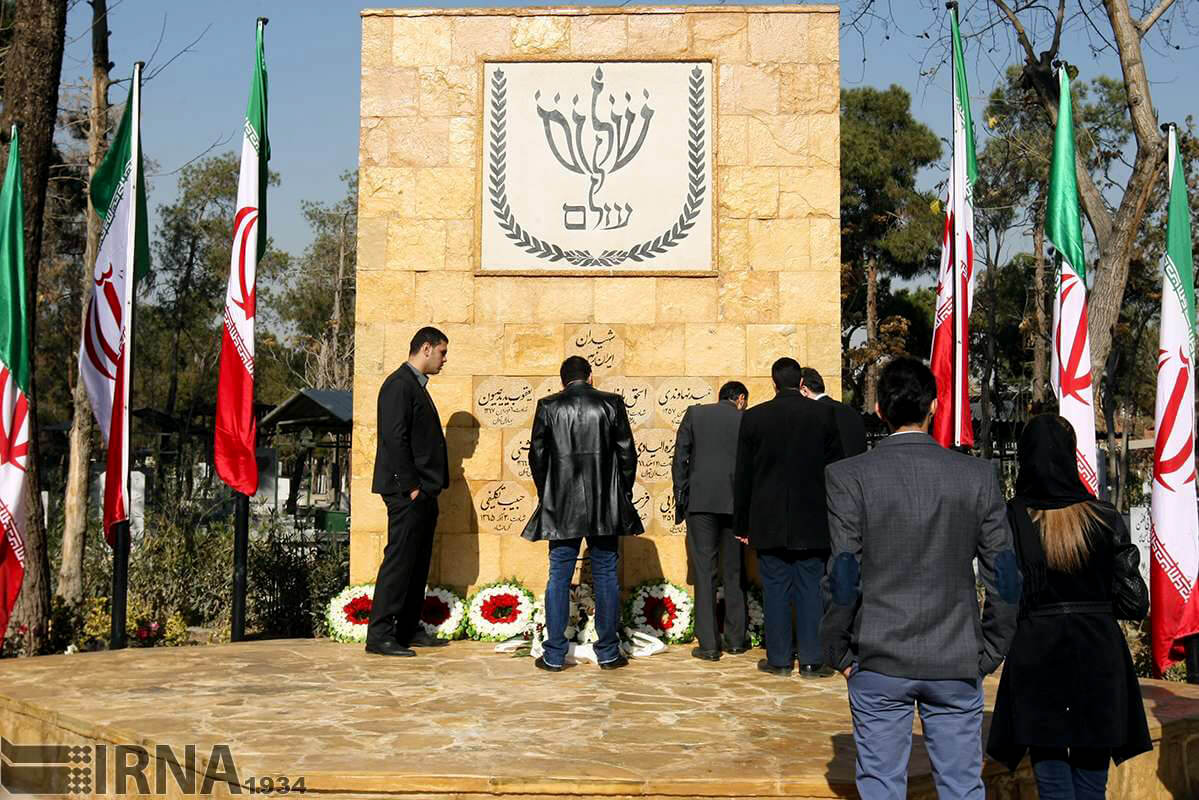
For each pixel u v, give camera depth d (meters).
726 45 8.70
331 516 21.11
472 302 8.59
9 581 7.78
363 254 8.62
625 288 8.58
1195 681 7.32
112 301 8.30
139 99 8.45
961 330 8.14
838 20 8.68
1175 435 7.54
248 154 8.42
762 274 8.55
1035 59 14.99
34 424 9.36
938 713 3.64
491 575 8.39
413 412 7.57
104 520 8.16
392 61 8.73
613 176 8.63
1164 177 14.86
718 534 7.67
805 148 8.62
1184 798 5.63
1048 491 4.11
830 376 8.49
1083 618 3.99
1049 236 8.06
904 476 3.66
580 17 8.73
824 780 4.34
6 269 7.98
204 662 7.18
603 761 4.60
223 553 12.01
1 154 9.35
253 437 8.32
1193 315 7.71
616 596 7.13
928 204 39.50
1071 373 7.87
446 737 5.01
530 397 8.52
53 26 9.54
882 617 3.63
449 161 8.68
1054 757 4.03
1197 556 7.44
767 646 6.94
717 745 4.92
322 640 8.32
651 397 8.50
